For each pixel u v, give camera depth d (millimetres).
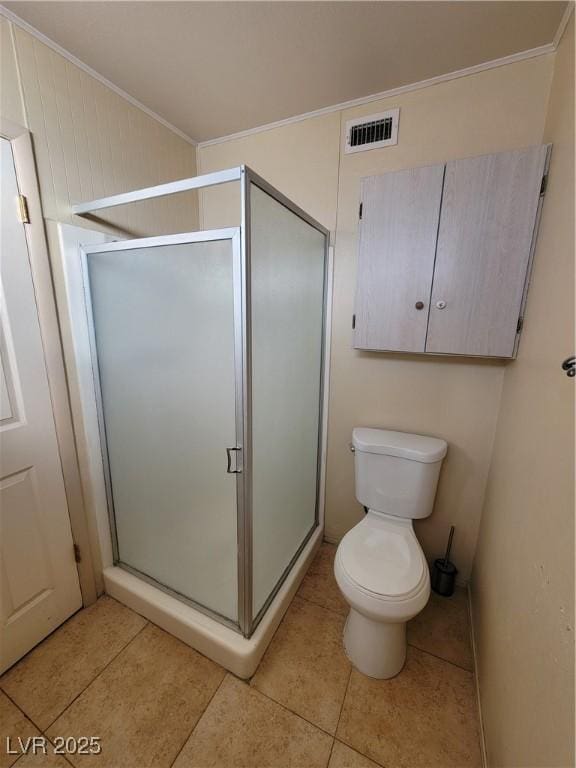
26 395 1280
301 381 1654
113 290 1372
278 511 1562
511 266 1280
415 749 1108
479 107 1383
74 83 1329
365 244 1496
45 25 1157
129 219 1624
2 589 1282
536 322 1112
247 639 1329
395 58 1313
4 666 1312
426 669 1370
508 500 1168
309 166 1730
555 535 728
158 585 1586
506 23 1142
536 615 786
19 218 1200
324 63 1340
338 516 2076
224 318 1139
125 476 1589
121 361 1442
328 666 1367
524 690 806
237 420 1181
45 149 1260
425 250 1399
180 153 1881
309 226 1519
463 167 1286
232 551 1330
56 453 1411
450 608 1667
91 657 1384
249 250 1056
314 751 1102
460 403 1634
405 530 1572
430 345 1460
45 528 1401
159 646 1433
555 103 1182
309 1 1062
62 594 1499
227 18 1128
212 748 1104
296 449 1694
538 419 943
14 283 1207
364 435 1724
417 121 1487
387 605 1177
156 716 1188
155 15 1114
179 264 1185
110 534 1686
